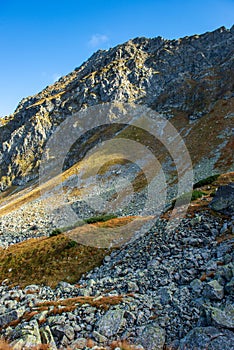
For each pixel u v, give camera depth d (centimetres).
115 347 1563
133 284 2212
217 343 1424
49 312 1980
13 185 18525
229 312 1570
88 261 3228
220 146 9288
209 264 2156
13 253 3794
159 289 2053
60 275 3103
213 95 14738
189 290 1930
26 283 3108
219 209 3091
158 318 1734
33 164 18988
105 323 1748
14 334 1780
